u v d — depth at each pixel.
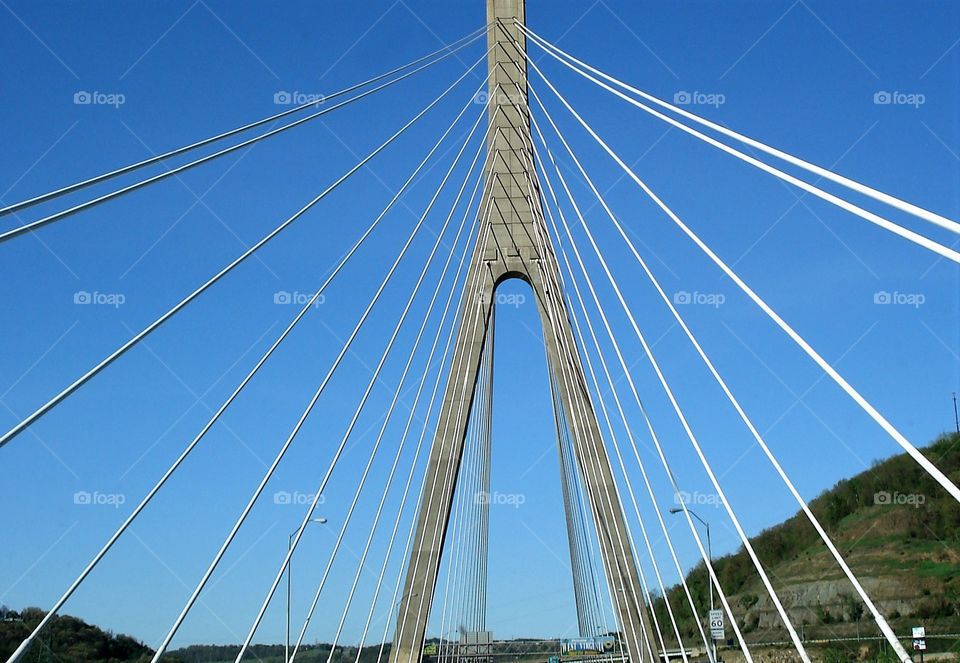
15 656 11.94
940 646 49.91
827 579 62.91
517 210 30.86
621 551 28.25
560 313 29.61
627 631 27.58
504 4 31.80
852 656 52.12
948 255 9.46
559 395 29.77
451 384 30.25
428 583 28.98
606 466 28.84
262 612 18.23
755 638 62.53
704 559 16.88
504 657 56.72
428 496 29.55
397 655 28.28
